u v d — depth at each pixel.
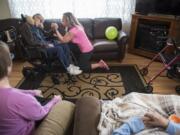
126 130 0.93
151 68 3.29
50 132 0.92
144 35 3.75
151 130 0.97
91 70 3.14
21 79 2.98
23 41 2.86
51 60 2.97
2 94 0.86
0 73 0.87
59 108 1.11
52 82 2.88
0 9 3.92
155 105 1.17
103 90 2.64
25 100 0.91
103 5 3.92
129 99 1.22
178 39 3.07
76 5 3.90
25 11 3.89
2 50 0.88
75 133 0.92
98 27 3.76
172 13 3.44
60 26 3.46
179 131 0.96
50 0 3.82
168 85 2.77
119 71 3.18
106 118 1.02
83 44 2.84
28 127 0.94
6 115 0.84
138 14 3.63
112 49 3.40
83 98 1.16
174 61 2.54
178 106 1.16
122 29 4.09
